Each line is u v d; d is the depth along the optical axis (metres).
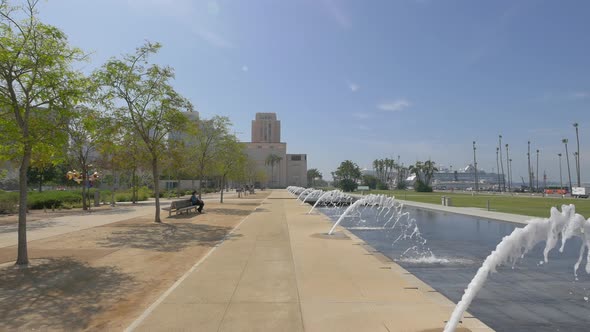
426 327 5.05
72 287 7.29
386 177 156.38
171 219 20.73
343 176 133.00
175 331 4.91
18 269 8.80
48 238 13.76
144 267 9.05
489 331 4.95
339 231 15.18
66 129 10.68
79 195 35.25
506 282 8.16
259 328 5.01
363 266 8.77
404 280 7.50
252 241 12.62
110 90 17.23
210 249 11.45
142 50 17.88
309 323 5.19
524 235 5.13
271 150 168.50
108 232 15.33
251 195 64.06
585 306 6.59
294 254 10.28
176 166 20.56
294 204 35.66
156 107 18.44
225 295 6.49
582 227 5.25
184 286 7.07
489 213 23.95
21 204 9.31
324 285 7.13
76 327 5.23
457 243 13.55
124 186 65.31
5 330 5.12
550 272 9.03
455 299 7.01
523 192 101.00
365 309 5.78
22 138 9.23
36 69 9.66
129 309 6.01
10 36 9.78
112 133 18.23
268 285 7.14
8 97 9.66
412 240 14.24
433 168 118.69
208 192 79.06
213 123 33.41
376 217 23.81
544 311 6.35
